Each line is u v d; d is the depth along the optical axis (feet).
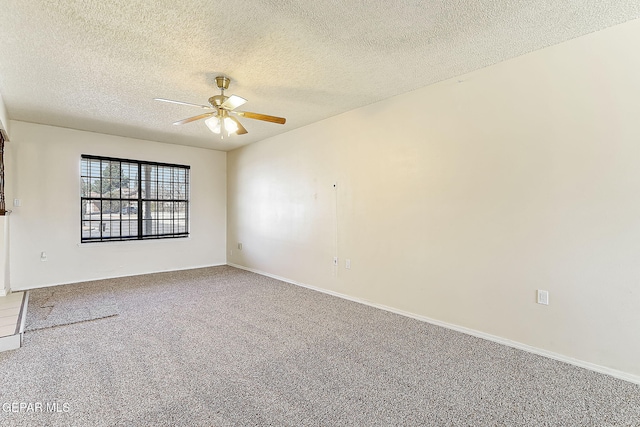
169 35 7.75
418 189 11.10
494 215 9.32
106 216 17.08
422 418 5.92
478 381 7.17
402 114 11.56
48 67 9.36
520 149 8.81
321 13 6.91
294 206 16.34
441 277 10.52
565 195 8.09
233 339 9.36
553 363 8.00
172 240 19.39
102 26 7.36
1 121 11.25
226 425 5.69
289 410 6.13
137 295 13.89
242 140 18.58
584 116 7.80
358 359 8.18
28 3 6.50
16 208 14.48
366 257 12.86
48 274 15.33
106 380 7.11
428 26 7.41
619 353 7.39
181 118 14.14
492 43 8.16
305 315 11.50
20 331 9.18
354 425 5.73
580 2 6.56
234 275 18.20
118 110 13.09
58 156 15.51
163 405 6.24
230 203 21.42
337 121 13.98
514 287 8.95
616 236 7.43
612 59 7.45
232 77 10.12
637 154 7.16
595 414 6.05
